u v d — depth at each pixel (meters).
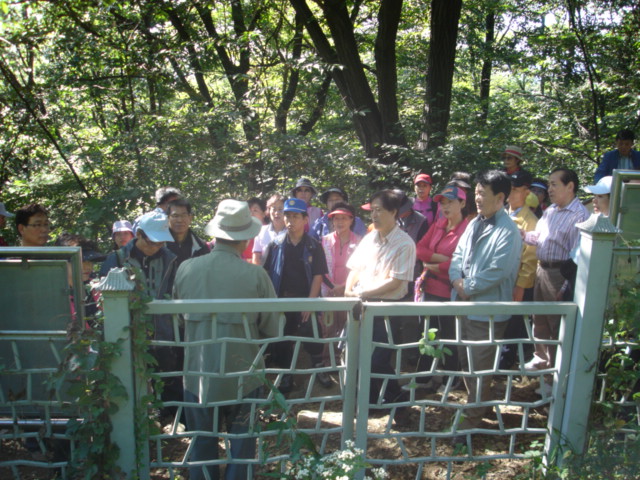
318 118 11.28
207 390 3.00
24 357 3.00
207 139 8.22
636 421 3.33
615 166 6.69
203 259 3.22
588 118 10.19
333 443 3.79
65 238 4.40
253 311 2.92
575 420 3.18
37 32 8.25
